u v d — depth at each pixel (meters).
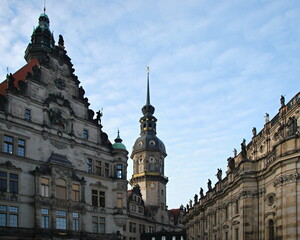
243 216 53.06
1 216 52.06
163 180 134.50
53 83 64.56
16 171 55.00
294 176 43.19
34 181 56.78
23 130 57.53
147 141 134.00
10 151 55.47
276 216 46.09
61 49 67.56
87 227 63.44
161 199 132.50
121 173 70.88
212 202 75.94
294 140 44.03
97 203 66.38
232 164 64.12
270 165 47.53
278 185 45.19
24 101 58.91
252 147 67.56
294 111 51.62
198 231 92.75
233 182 58.09
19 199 54.47
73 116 65.81
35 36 75.94
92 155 67.81
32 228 54.59
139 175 132.12
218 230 69.62
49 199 57.66
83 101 69.44
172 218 142.75
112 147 72.00
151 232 121.25
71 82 68.19
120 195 69.69
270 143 58.72
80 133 67.12
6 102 56.47
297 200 42.62
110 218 67.88
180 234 113.88
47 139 60.69
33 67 61.94
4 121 55.09
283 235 43.31
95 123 70.25
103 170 69.25
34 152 58.38
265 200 51.47
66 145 63.53
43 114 61.16
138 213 118.69
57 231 57.28
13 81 58.34
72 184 62.16
